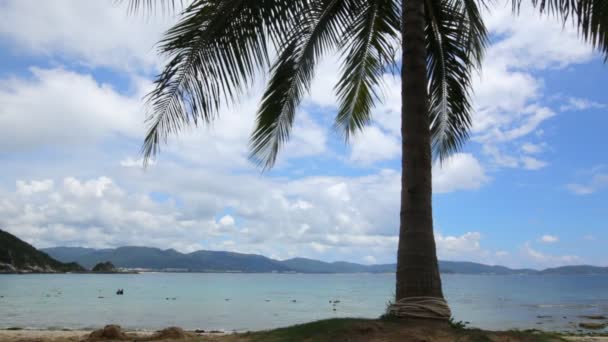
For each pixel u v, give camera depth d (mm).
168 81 5961
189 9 5918
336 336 5426
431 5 7941
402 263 6090
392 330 5527
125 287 76438
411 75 6566
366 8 7988
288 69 7473
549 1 6035
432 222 6215
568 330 21031
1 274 142125
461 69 8273
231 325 23031
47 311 30141
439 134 9023
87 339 8422
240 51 6113
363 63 8648
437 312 5844
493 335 5723
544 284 116938
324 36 7766
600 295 60156
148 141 6023
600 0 5668
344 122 9414
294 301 44906
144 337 8430
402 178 6367
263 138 7863
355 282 137625
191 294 56875
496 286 101438
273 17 6234
